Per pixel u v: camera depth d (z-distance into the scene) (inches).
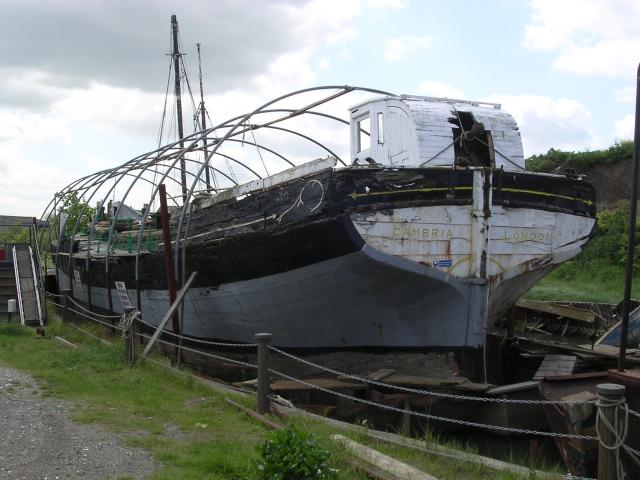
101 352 479.5
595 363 459.8
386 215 387.9
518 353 505.7
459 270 407.5
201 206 546.3
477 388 390.0
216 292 530.3
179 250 574.2
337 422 316.5
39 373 412.5
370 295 421.7
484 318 417.4
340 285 422.0
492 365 478.3
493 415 388.2
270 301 476.7
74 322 733.3
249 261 470.9
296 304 459.8
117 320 751.7
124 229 905.5
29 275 816.3
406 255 392.5
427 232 398.3
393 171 390.9
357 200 381.4
